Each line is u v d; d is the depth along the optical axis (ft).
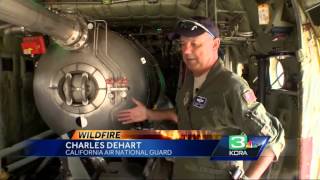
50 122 15.26
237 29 18.12
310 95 13.79
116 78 14.48
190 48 9.09
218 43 9.39
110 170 14.40
